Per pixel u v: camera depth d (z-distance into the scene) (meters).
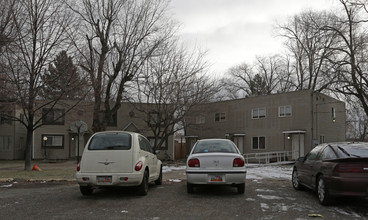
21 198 8.31
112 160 8.16
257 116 30.22
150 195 8.79
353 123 53.03
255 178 13.35
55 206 7.26
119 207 7.15
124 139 8.45
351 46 27.12
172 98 22.11
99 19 19.92
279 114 28.53
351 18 27.77
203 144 9.48
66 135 31.31
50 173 14.69
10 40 12.33
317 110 27.30
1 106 14.37
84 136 31.95
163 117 26.81
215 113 33.88
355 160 6.69
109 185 8.05
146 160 8.96
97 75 18.22
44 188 10.26
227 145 9.32
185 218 6.14
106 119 20.83
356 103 30.59
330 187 6.93
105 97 21.17
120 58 20.38
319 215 6.26
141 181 8.34
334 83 28.64
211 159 8.42
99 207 7.14
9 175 13.71
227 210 6.85
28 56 13.63
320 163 7.74
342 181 6.64
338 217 6.23
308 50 39.31
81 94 15.15
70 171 15.84
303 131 26.23
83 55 15.35
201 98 23.69
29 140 16.41
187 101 22.47
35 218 6.11
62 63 14.51
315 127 26.62
